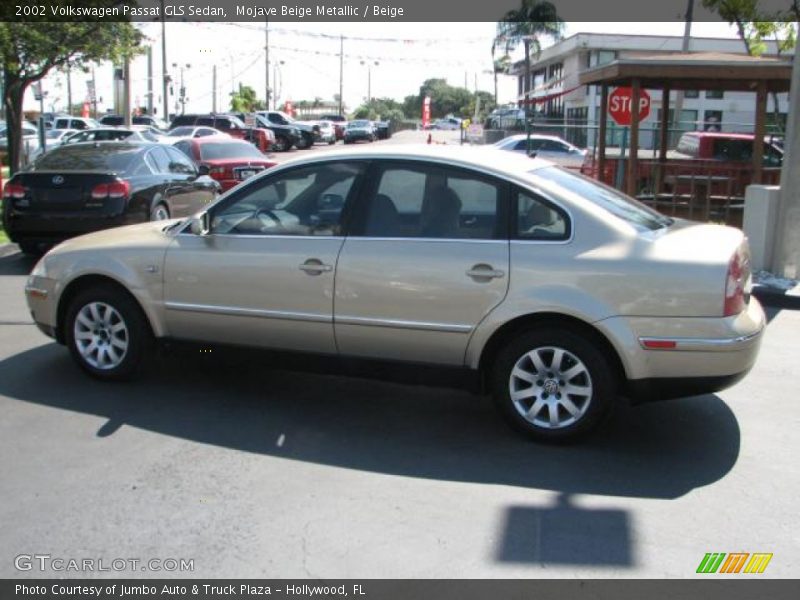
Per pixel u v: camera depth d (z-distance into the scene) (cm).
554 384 495
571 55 4738
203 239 565
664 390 479
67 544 382
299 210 546
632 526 402
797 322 838
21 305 849
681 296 465
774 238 992
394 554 375
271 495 432
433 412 559
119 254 584
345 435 516
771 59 1301
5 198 1077
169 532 393
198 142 1681
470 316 498
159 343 586
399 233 519
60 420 533
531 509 419
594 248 482
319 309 530
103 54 1677
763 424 541
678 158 1850
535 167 534
